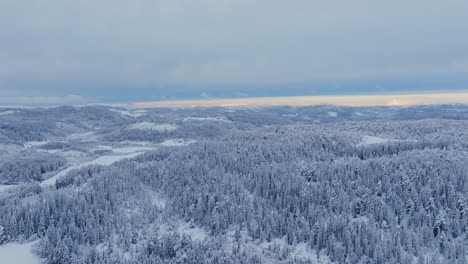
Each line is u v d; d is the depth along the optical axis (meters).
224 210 115.88
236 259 96.00
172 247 103.81
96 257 101.12
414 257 94.62
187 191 129.62
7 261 100.44
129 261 99.81
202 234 111.19
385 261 92.12
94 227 112.12
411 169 127.81
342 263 93.94
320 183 125.81
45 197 126.25
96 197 125.19
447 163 130.25
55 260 99.88
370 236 98.75
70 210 117.81
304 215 111.50
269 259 96.94
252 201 120.31
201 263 96.69
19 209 117.88
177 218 120.62
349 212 112.81
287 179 129.62
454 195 110.44
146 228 115.19
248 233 108.62
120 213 119.62
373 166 133.75
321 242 100.38
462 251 93.50
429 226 101.88
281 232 106.81
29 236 110.88
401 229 103.25
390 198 114.88
